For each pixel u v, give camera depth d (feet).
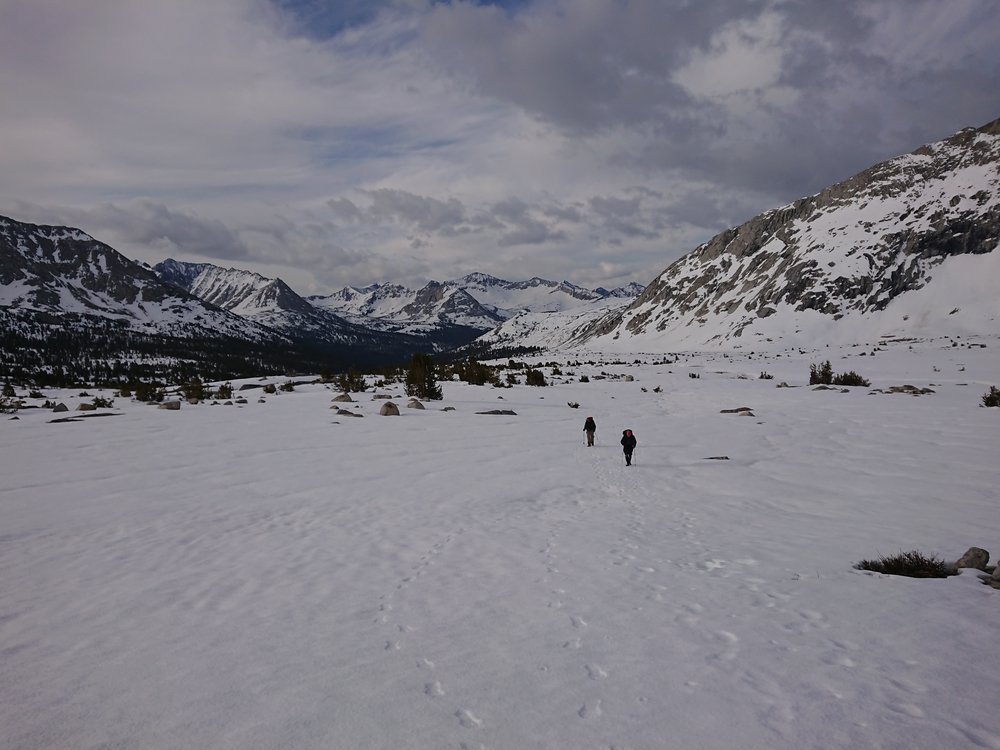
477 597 24.31
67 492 45.62
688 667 17.63
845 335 428.15
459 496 45.70
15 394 149.69
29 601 24.26
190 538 34.22
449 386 168.96
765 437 75.92
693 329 586.86
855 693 15.83
